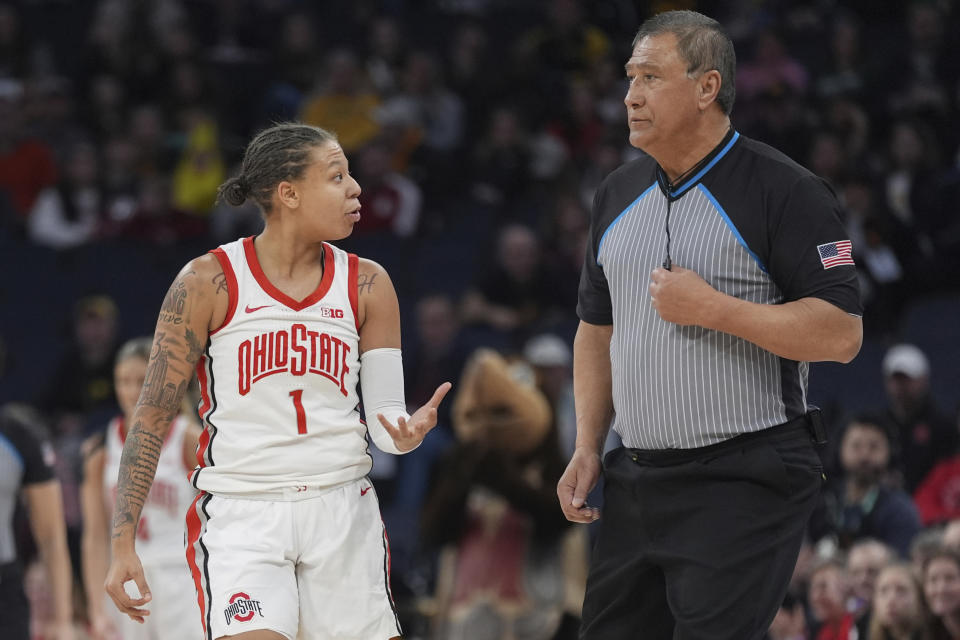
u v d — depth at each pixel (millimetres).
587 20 44500
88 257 39219
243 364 12109
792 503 11945
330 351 12234
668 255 12094
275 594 11836
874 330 33312
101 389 34562
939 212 34625
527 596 22016
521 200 40531
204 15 49000
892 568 18203
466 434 22375
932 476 25938
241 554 11922
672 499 12156
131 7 47812
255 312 12156
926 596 17875
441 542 22531
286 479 12117
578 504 12797
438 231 39469
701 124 12039
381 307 12594
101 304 35125
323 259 12578
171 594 19766
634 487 12414
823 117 38906
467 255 38531
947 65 41000
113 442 20359
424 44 49719
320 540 12148
